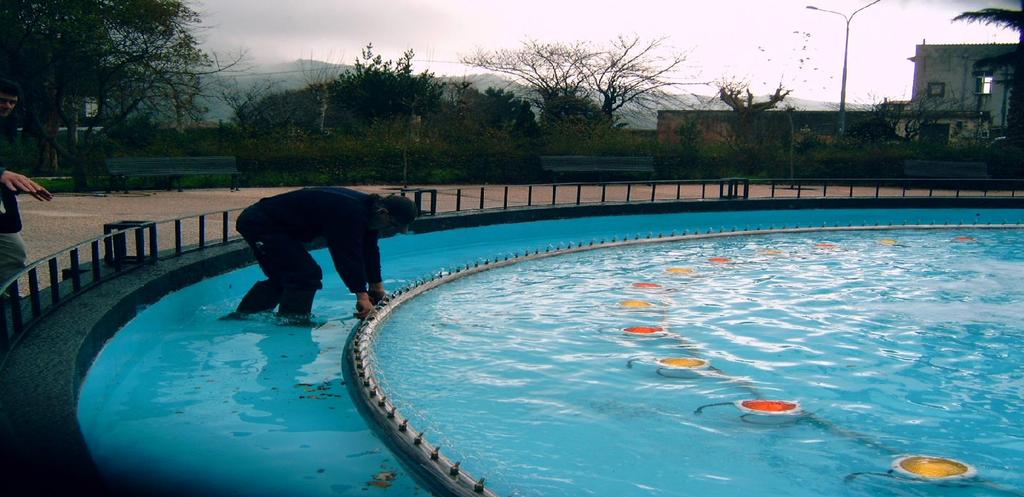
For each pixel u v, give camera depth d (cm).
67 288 565
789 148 2509
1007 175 2222
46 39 1667
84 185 1677
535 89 3253
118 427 406
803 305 739
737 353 568
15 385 356
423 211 1216
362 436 397
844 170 2252
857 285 846
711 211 1505
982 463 376
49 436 295
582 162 1998
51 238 929
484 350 565
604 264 988
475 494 314
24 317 480
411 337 599
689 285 840
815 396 472
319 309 704
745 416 433
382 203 604
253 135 2095
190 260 704
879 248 1146
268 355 547
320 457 368
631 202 1450
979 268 966
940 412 449
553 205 1371
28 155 2295
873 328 650
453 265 994
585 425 414
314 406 442
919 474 360
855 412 444
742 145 2344
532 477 346
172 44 1862
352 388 448
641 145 2211
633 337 610
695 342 597
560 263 997
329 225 596
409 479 344
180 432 399
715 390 479
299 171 1956
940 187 2138
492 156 2094
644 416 429
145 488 328
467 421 418
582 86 3228
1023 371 533
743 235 1304
